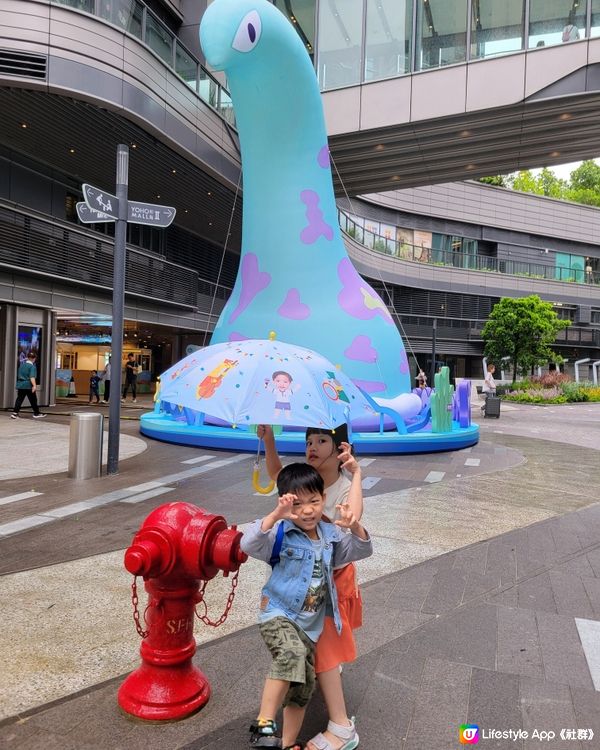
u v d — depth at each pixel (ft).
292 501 8.16
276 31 38.99
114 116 52.06
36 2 45.24
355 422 40.37
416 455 37.70
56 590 14.39
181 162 64.34
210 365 9.82
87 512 21.77
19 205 57.98
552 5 61.11
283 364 9.65
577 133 67.82
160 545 8.81
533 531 20.67
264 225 42.63
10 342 59.26
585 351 165.27
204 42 39.40
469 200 159.84
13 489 25.34
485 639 12.28
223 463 32.12
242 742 8.70
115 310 28.89
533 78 60.90
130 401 77.71
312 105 42.68
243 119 42.63
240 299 43.14
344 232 111.65
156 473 29.25
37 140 58.18
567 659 11.49
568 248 173.99
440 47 65.41
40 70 45.52
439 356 153.89
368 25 68.28
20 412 57.67
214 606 13.65
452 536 19.79
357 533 8.66
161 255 82.94
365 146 71.92
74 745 8.57
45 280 59.47
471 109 63.10
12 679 10.34
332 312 41.19
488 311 157.38
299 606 8.32
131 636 12.05
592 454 41.55
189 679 9.62
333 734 8.45
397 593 14.76
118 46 49.06
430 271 149.07
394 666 11.08
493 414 71.41
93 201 27.30
